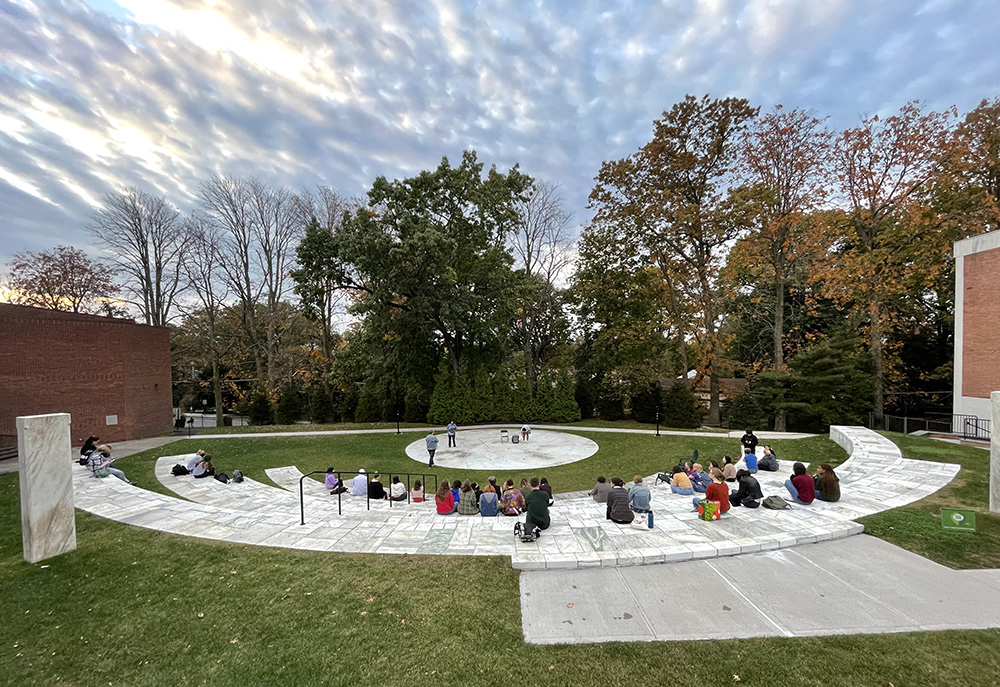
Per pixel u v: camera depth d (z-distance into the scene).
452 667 5.01
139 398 24.88
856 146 24.92
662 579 7.04
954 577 7.00
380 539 8.77
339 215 38.50
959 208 25.08
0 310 22.38
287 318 41.75
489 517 10.31
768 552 8.02
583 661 5.07
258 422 35.31
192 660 5.24
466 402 32.88
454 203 30.28
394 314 32.25
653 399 33.34
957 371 20.92
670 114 28.56
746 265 28.44
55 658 5.33
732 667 4.91
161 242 35.84
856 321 28.81
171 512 10.74
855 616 5.91
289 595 6.63
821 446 19.22
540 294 36.75
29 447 8.04
